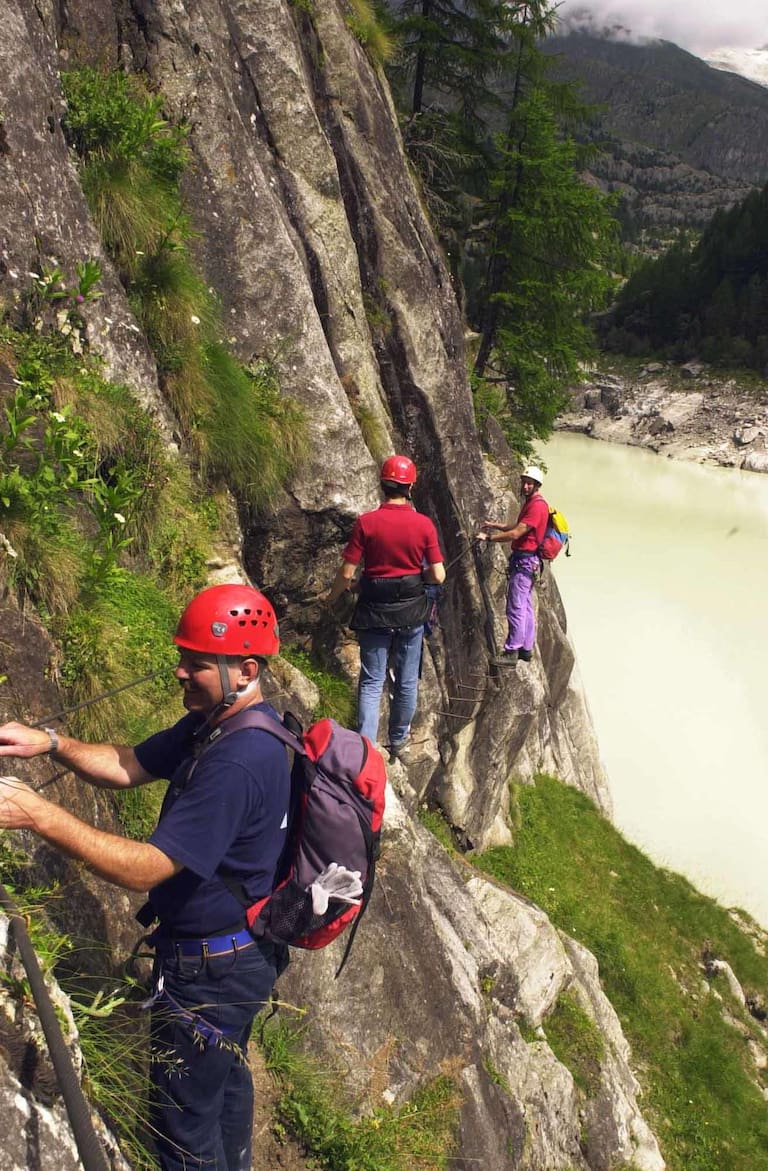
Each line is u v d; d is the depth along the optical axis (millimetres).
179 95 7836
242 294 8227
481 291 28656
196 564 6781
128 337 6551
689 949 21750
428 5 23188
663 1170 12977
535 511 11797
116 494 5219
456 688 12969
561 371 28859
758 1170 16250
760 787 34562
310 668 9328
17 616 4539
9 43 5910
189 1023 3211
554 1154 9852
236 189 8148
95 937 4113
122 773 3398
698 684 42500
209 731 3188
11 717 4203
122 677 5180
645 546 64500
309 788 3410
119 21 7652
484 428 19734
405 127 22766
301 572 8914
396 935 7281
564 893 19656
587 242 27141
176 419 7246
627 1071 14820
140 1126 3549
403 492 7672
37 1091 2697
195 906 3113
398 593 7684
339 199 9914
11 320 5645
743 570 59469
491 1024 9820
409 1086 6789
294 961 6293
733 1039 19281
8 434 4766
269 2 9117
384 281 11219
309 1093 5844
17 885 3662
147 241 7137
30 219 5824
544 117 25844
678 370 125000
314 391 8641
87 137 6875
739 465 102500
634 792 33531
